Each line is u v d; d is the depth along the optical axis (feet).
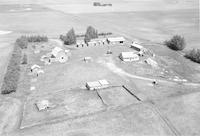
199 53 263.49
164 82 205.77
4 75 213.25
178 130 138.51
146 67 240.73
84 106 164.25
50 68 234.79
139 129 138.72
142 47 298.15
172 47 314.35
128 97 178.29
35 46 308.60
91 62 250.57
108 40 326.65
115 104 167.12
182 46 305.94
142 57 272.31
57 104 166.40
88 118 149.38
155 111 157.99
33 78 210.38
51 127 140.05
